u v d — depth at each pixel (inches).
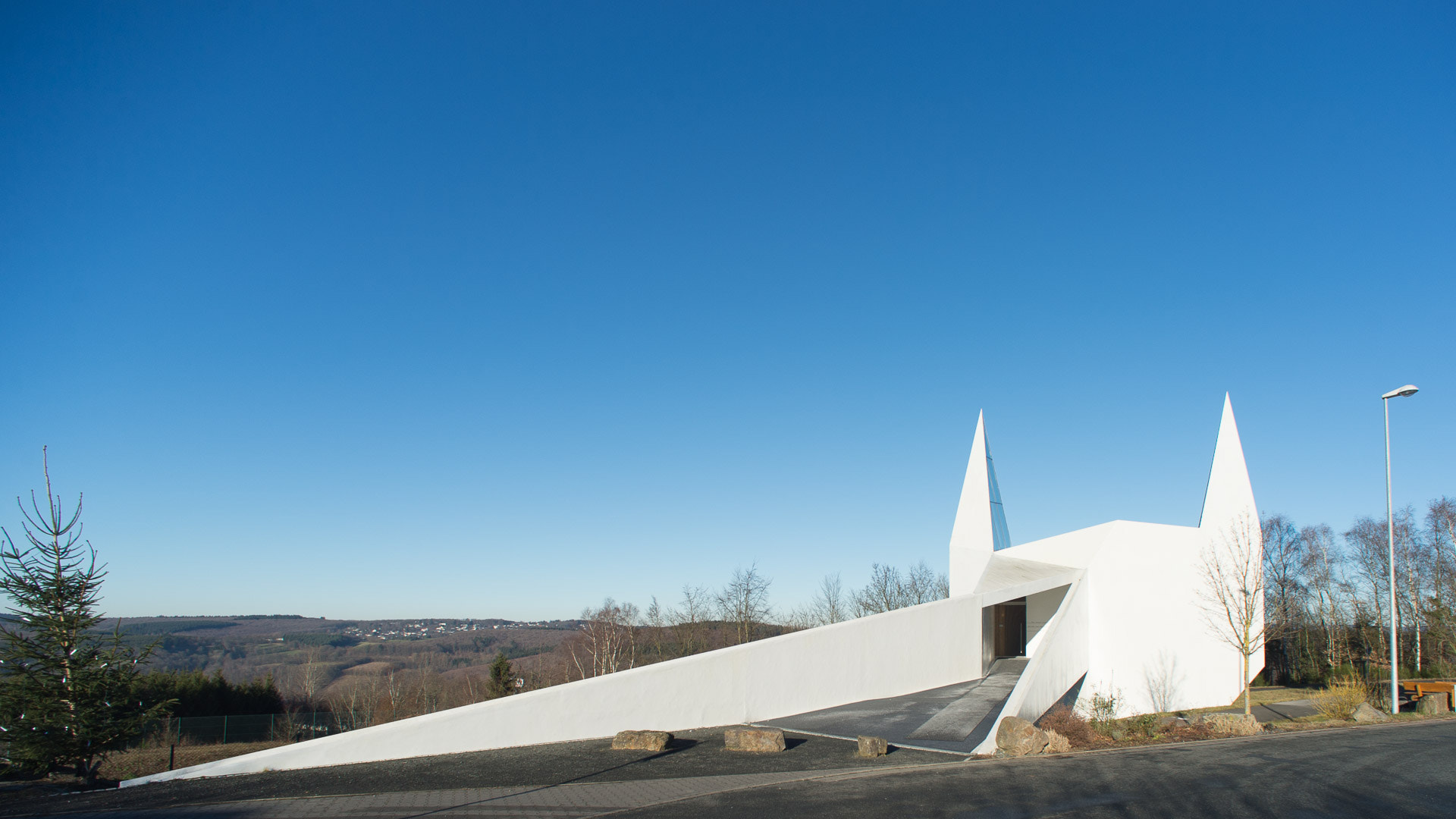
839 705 711.7
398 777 451.8
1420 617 1535.4
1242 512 935.0
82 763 564.1
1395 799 367.9
